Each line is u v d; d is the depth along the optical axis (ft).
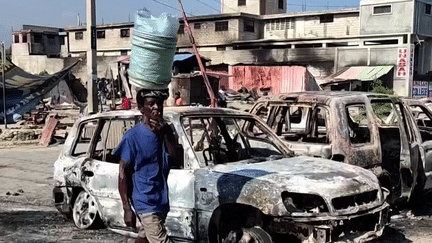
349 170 14.39
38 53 195.42
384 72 101.81
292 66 110.52
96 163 17.02
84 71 148.46
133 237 15.75
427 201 23.13
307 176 13.25
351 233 13.01
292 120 28.07
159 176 11.09
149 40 10.80
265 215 12.77
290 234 12.57
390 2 110.32
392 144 20.84
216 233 13.43
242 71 118.01
